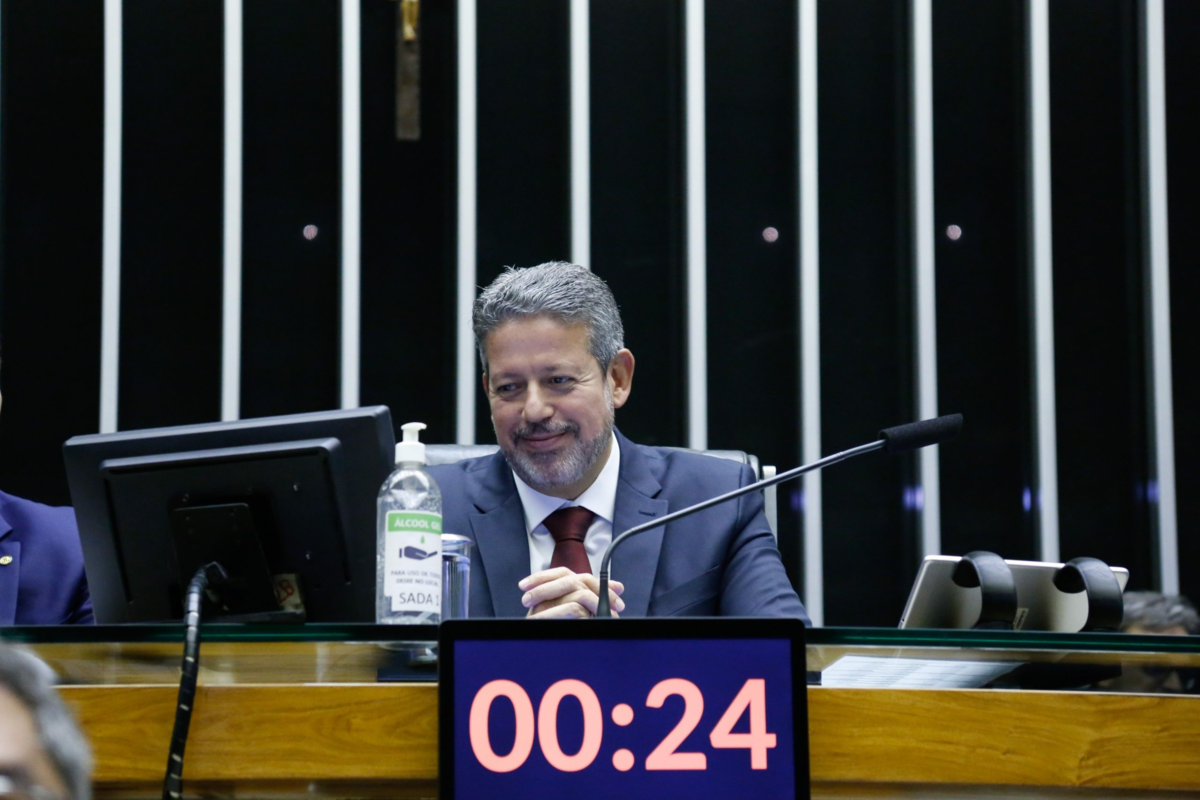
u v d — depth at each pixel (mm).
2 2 9602
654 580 5109
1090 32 10453
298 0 9984
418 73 9562
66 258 9555
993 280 10305
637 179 10180
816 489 9766
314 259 9781
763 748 3064
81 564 5410
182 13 9844
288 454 3779
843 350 10188
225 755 3172
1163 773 3283
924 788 3289
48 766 1570
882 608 9992
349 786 3223
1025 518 10070
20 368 9406
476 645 3051
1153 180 10094
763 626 3113
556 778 3018
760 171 10266
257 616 3793
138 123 9711
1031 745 3270
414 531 3676
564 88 10102
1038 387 9898
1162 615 7613
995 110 10422
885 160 10352
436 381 9820
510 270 5230
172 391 9531
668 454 5551
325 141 9891
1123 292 10281
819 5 10438
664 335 10070
